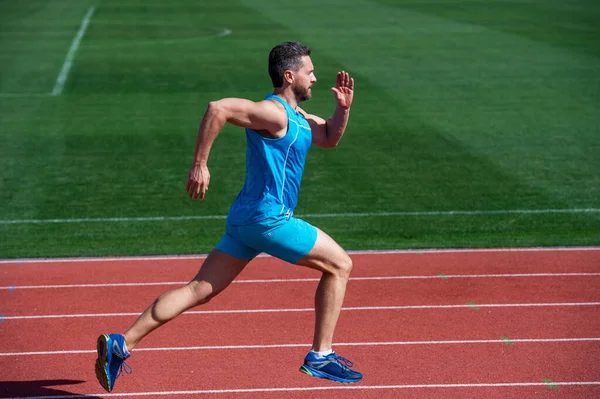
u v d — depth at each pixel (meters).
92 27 87.38
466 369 16.89
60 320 19.80
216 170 35.09
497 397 15.63
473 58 65.12
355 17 95.88
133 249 25.50
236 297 21.23
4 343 18.34
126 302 21.09
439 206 30.11
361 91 53.03
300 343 18.33
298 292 21.62
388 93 52.25
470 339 18.47
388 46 72.31
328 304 14.41
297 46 13.91
